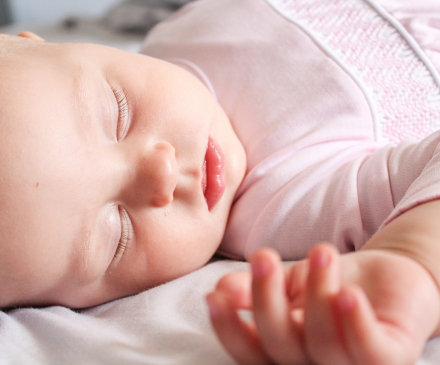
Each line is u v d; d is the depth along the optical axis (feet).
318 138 3.08
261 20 3.68
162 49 4.01
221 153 2.94
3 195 2.13
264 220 2.92
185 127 2.77
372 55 3.34
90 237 2.36
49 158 2.19
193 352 1.86
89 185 2.31
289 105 3.25
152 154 2.50
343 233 2.57
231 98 3.45
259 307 1.47
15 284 2.32
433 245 1.70
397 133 3.21
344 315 1.37
